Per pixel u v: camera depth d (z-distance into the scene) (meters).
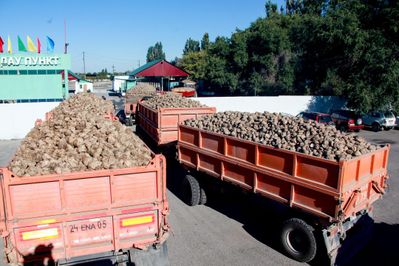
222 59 39.31
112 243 5.32
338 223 6.07
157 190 5.46
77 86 56.59
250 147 7.50
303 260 6.55
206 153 8.77
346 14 25.61
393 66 22.30
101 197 5.18
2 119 19.45
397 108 23.27
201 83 51.12
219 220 8.65
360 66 24.03
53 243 5.02
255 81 35.72
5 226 4.76
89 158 5.64
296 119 8.12
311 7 47.09
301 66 31.56
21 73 26.69
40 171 5.14
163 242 5.72
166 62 44.22
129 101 24.36
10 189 4.72
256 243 7.47
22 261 4.91
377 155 6.78
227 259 6.80
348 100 24.69
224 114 9.90
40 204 4.89
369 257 6.93
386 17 23.28
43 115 20.00
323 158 6.03
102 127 7.01
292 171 6.55
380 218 8.80
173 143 12.30
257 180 7.39
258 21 37.69
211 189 9.27
